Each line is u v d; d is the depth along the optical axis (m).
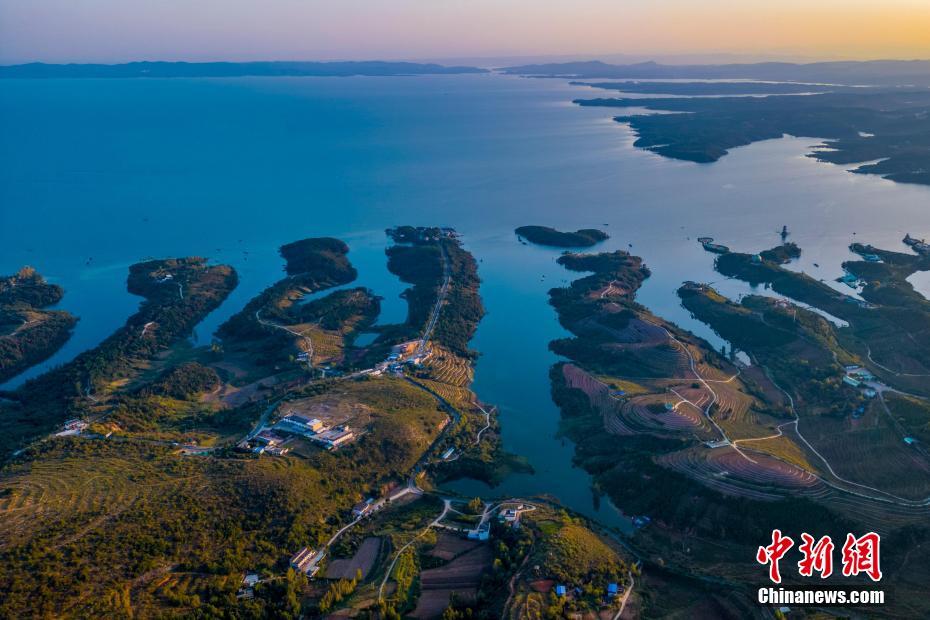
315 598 165.50
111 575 158.50
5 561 156.00
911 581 167.75
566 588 161.62
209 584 164.12
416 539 185.38
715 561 180.00
